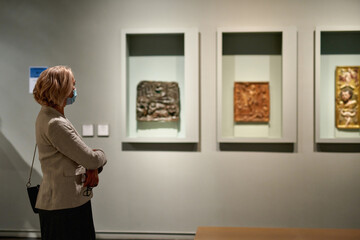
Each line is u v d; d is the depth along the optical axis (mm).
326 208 3154
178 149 3238
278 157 3182
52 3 3275
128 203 3277
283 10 3156
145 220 3270
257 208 3199
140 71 3281
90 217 1843
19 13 3293
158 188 3258
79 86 3275
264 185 3191
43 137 1717
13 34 3301
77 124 3285
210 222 3227
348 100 3113
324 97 3180
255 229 2148
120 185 3277
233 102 3232
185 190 3238
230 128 3244
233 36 3230
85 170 1827
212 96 3201
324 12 3131
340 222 3148
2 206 3342
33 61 3297
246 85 3182
